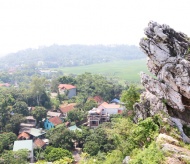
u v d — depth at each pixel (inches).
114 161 1015.0
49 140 2348.7
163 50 835.4
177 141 703.7
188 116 842.8
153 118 831.7
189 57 815.7
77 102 3496.6
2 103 2684.5
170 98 831.1
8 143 2261.3
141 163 634.8
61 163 1423.5
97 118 2758.4
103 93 3718.0
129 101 1130.7
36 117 2908.5
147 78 881.5
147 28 859.4
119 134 1104.2
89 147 2069.4
